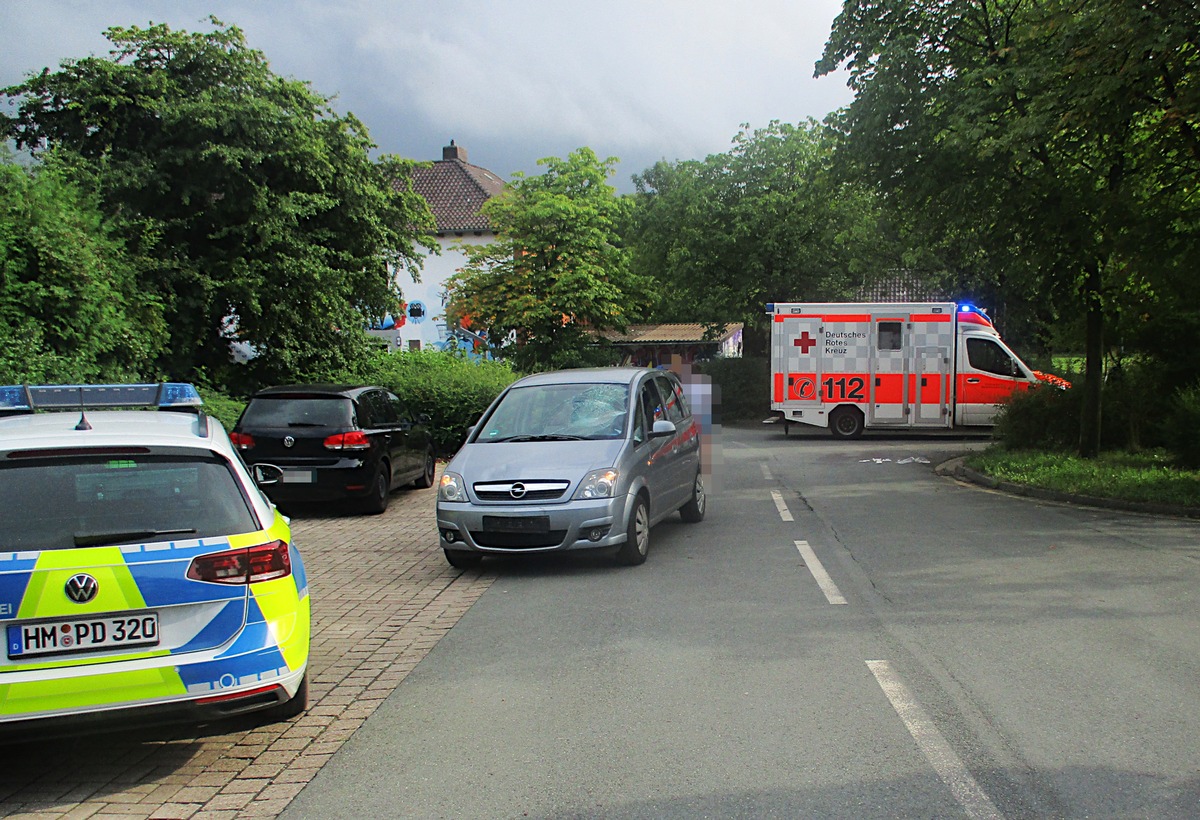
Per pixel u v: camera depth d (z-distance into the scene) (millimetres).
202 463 4520
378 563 9469
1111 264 14891
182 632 4227
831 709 4957
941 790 3949
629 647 6199
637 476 8969
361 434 12398
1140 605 7070
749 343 43250
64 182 15516
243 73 20312
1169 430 14617
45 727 4000
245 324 20156
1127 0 10914
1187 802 3805
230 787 4219
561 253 35406
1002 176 15148
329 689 5555
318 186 20312
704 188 36500
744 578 8250
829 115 17422
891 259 34062
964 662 5727
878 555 9211
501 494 8523
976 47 16375
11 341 11805
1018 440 18688
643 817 3775
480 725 4887
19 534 4102
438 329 43594
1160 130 12016
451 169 47719
